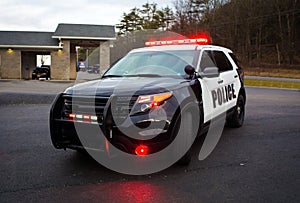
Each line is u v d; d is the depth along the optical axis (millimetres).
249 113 9953
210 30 51844
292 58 52875
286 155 5270
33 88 17562
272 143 6051
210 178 4188
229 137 6523
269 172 4426
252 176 4262
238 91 7098
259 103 12930
